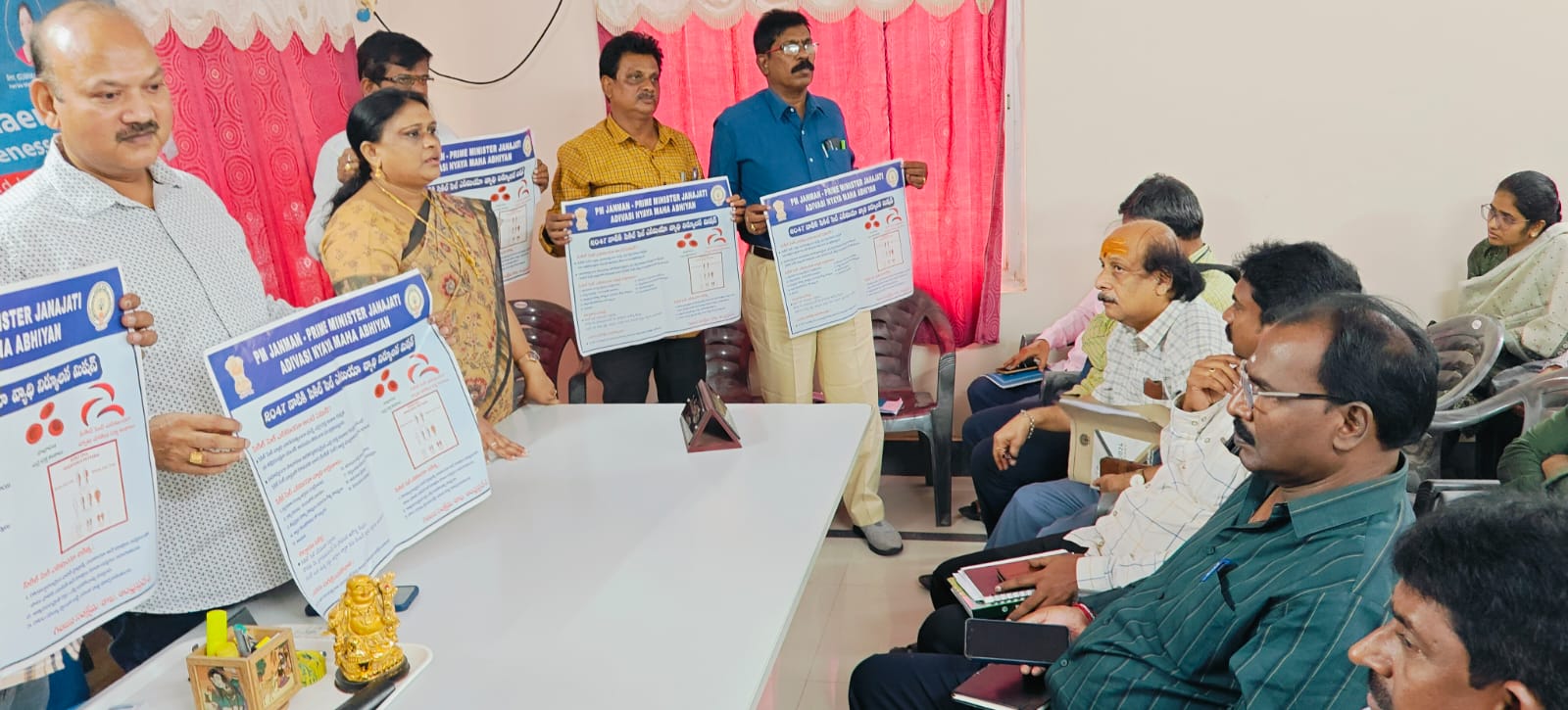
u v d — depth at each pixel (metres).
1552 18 3.30
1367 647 0.96
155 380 1.55
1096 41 3.58
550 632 1.46
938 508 3.56
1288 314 1.36
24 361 1.21
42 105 1.46
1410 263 3.58
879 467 3.43
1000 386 3.41
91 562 1.30
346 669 1.33
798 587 1.56
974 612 1.87
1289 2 3.45
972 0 3.59
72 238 1.48
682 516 1.84
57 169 1.49
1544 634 0.81
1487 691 0.86
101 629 1.86
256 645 1.30
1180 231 2.71
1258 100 3.54
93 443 1.30
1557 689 0.81
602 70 3.19
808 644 2.85
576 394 3.67
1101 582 1.85
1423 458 2.77
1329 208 3.59
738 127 3.16
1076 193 3.72
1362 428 1.28
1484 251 3.38
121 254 1.52
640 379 3.30
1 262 1.43
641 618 1.49
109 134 1.45
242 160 3.23
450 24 3.91
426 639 1.46
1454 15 3.37
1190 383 1.93
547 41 3.88
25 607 1.22
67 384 1.27
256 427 1.43
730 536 1.75
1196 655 1.39
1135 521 1.92
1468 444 3.38
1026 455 2.79
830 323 3.15
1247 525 1.45
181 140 2.99
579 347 2.96
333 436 1.56
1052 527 2.28
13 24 2.45
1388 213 3.56
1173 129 3.61
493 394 2.25
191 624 1.60
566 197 3.28
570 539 1.76
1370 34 3.43
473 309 2.18
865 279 3.21
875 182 3.18
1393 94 3.46
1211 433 1.87
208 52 3.08
